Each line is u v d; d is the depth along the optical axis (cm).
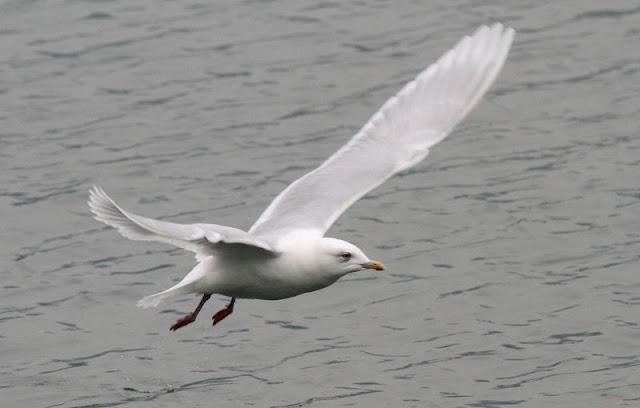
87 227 1753
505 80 2119
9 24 2334
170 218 1764
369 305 1558
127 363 1466
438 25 2286
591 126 1970
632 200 1759
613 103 2028
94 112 2055
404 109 1291
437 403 1366
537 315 1520
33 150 1952
